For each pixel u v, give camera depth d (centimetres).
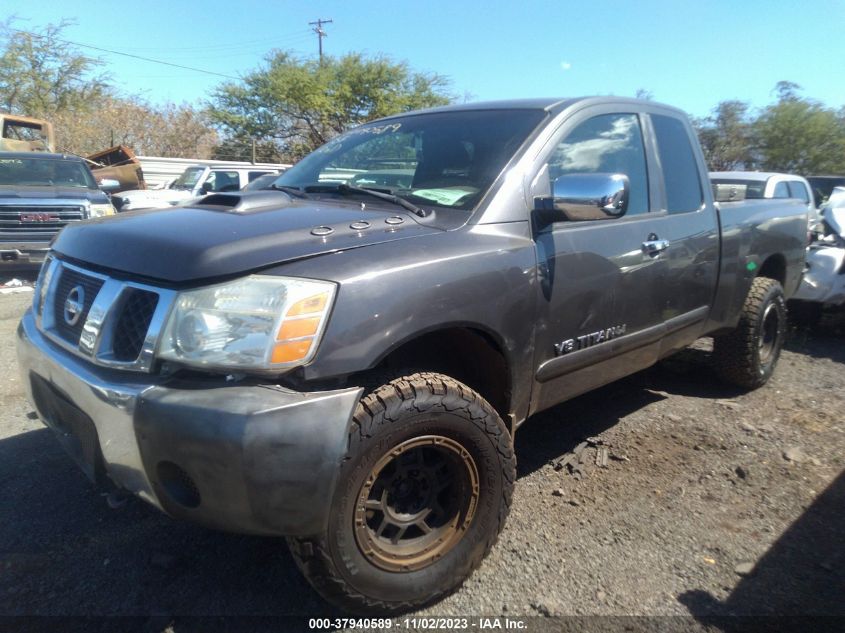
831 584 259
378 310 212
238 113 3378
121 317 218
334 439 197
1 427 389
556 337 286
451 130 331
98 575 257
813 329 671
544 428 401
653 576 262
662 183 365
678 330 376
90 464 223
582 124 322
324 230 230
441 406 227
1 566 261
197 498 200
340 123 3400
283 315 197
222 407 189
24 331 269
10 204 900
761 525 300
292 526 197
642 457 363
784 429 406
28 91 3077
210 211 262
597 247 302
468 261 242
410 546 237
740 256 420
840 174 3162
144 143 3425
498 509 254
